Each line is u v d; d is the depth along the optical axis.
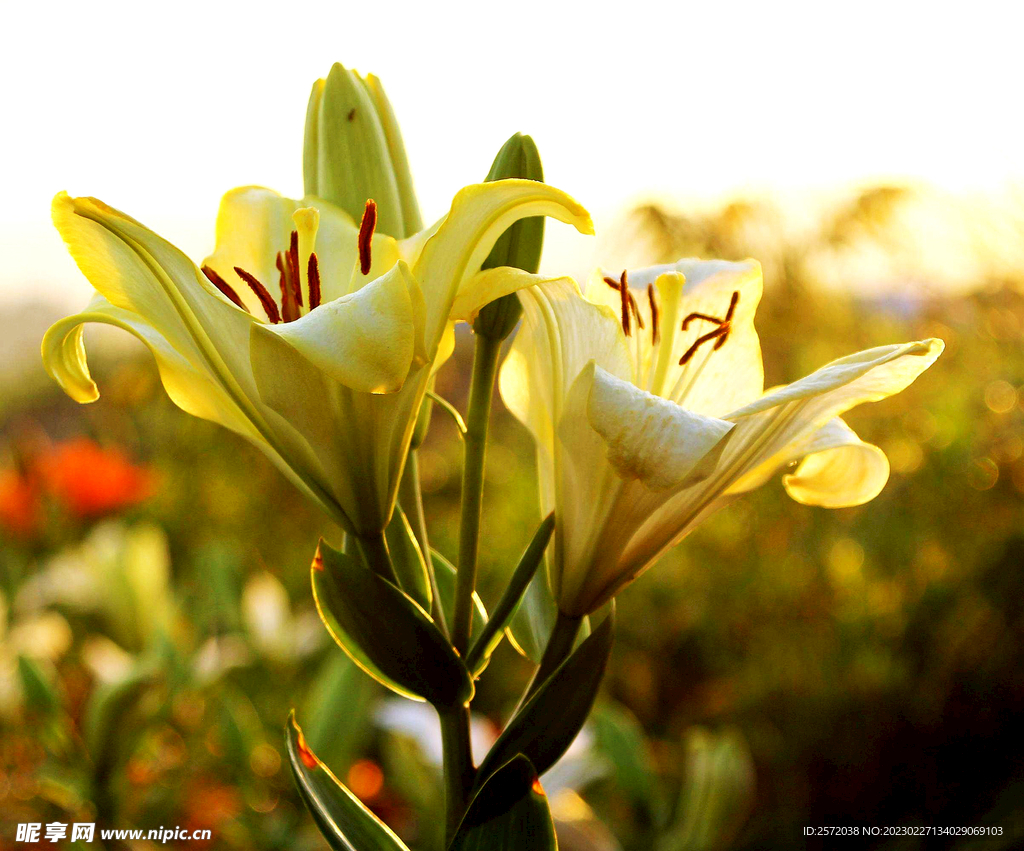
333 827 0.57
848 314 1.91
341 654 1.07
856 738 1.46
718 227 1.76
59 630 1.29
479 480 0.60
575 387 0.56
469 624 0.60
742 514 1.82
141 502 1.85
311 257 0.60
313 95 0.65
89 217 0.54
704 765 1.03
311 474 0.57
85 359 0.61
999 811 1.33
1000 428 1.72
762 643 1.64
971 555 1.60
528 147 0.60
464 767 0.58
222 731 1.06
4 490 1.57
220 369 0.56
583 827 0.95
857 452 0.63
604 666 0.58
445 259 0.55
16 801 1.01
